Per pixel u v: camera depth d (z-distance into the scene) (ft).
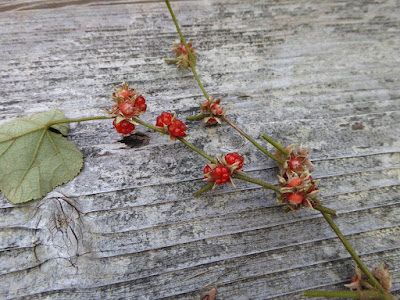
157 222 0.43
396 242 0.45
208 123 0.52
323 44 0.67
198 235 0.43
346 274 0.42
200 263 0.41
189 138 0.50
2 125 0.46
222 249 0.42
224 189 0.46
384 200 0.48
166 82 0.57
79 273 0.39
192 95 0.56
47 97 0.53
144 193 0.45
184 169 0.47
